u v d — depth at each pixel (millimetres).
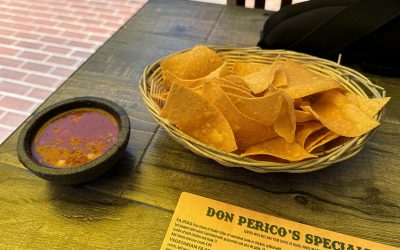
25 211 507
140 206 513
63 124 572
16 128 651
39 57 861
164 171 568
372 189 538
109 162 499
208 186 544
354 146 499
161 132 642
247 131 508
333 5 783
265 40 863
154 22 1033
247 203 518
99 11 1093
